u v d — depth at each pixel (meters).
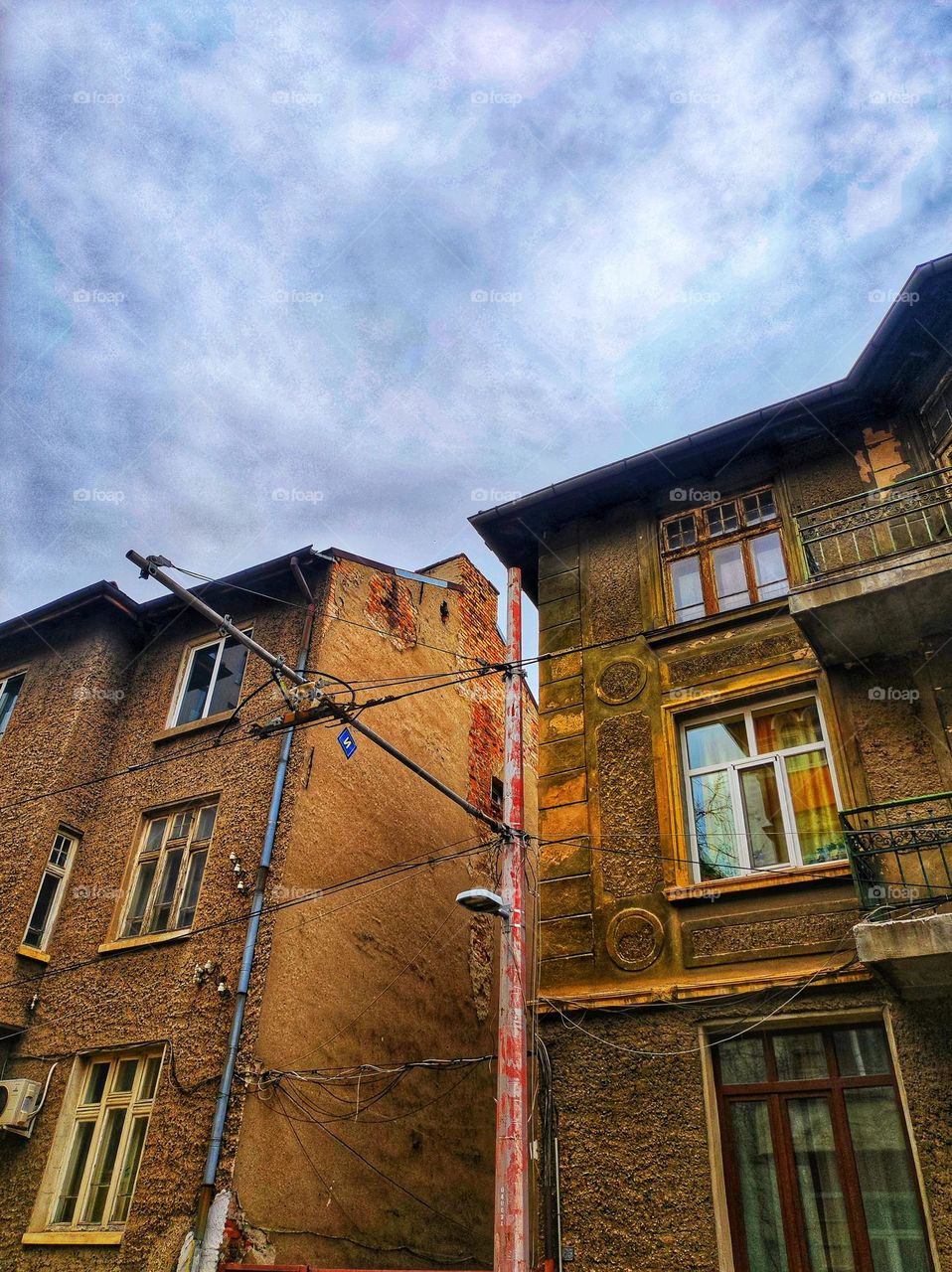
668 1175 7.44
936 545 8.14
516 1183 6.73
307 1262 9.33
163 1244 8.85
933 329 9.95
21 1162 10.38
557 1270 7.45
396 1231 10.73
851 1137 7.12
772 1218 7.10
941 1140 6.66
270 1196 9.21
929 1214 6.48
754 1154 7.39
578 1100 8.08
